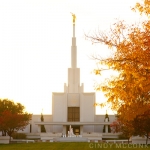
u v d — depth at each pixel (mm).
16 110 93250
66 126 106000
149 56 15992
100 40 16984
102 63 16938
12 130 77062
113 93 17094
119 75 17172
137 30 16625
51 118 114000
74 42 112750
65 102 110500
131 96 16766
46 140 82562
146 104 18359
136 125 41875
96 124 102062
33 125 112562
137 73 16000
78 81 112125
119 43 16797
